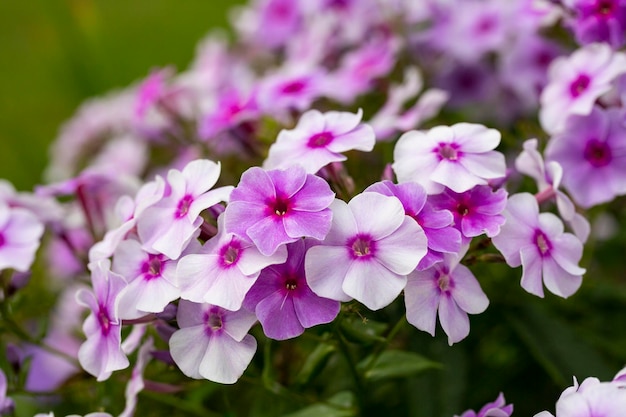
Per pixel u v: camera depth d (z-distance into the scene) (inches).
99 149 28.3
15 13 40.6
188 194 17.2
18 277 19.6
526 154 18.5
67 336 22.3
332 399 19.1
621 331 21.7
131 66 36.6
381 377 18.5
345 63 24.3
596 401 15.9
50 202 21.0
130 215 17.9
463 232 16.7
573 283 17.3
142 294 16.8
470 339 20.7
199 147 23.5
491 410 16.9
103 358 17.3
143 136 24.6
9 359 19.4
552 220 17.4
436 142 17.4
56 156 29.0
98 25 31.9
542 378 21.4
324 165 17.1
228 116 21.5
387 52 23.0
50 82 35.6
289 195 16.5
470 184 16.9
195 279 16.5
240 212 16.4
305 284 16.4
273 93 21.3
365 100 23.9
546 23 21.5
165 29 39.3
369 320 18.0
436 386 19.6
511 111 24.0
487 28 23.8
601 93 19.0
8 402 18.4
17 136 30.5
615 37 19.6
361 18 24.8
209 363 16.5
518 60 22.9
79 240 22.6
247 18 28.4
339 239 16.3
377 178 19.7
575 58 19.8
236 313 16.5
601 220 22.3
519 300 20.4
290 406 20.2
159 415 20.2
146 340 18.5
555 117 19.7
